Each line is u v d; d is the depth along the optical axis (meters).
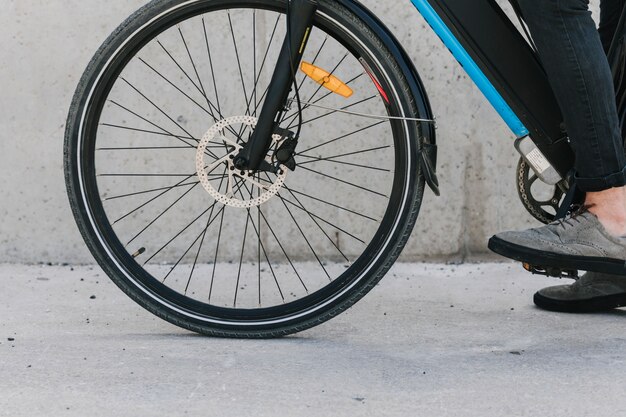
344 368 2.57
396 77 2.81
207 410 2.23
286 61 2.83
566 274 2.91
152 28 2.89
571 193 2.85
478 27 2.78
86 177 2.93
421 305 3.45
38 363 2.62
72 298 3.58
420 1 2.80
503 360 2.65
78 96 2.91
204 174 2.94
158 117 4.17
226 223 4.22
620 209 2.81
